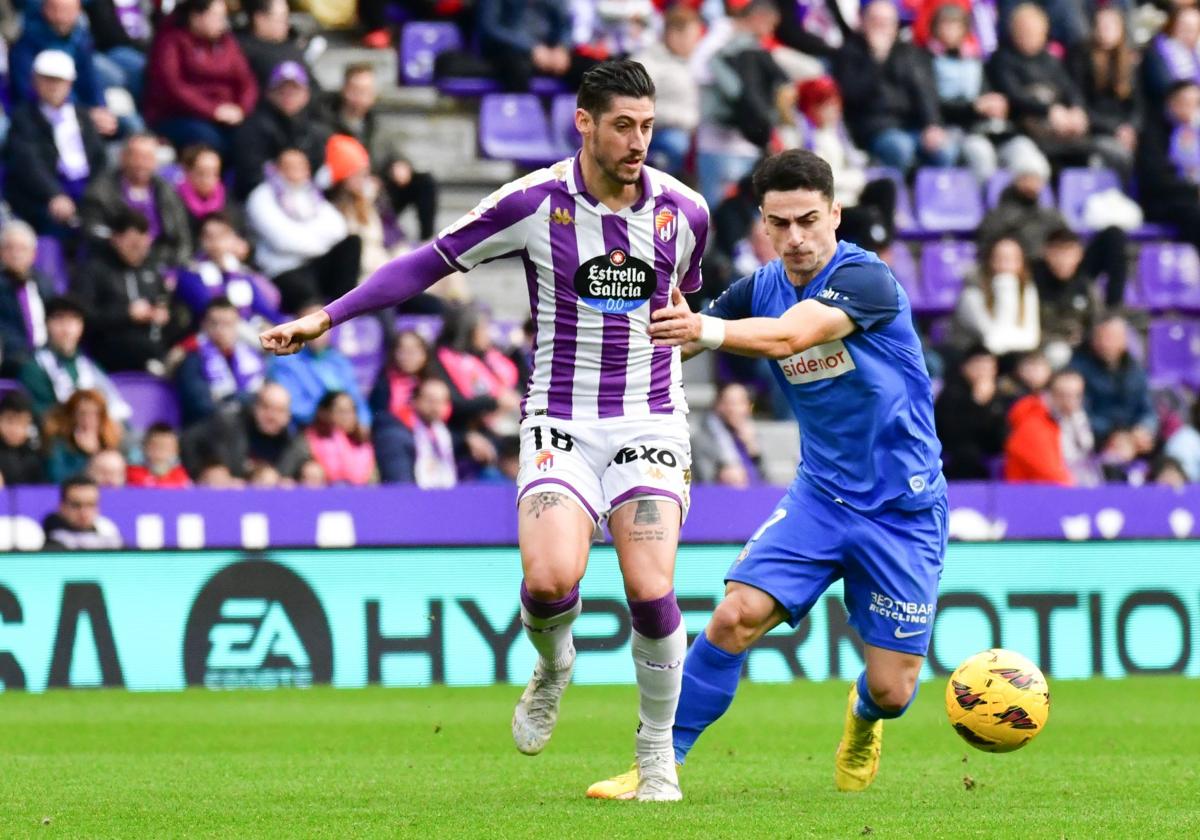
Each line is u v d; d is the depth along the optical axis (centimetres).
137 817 2044
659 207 2095
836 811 2061
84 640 3984
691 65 5628
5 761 2761
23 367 4453
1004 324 5312
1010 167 5962
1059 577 4394
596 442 2112
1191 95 6128
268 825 1953
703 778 2525
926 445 2192
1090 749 2984
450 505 4194
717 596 4231
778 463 5228
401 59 6016
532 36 5928
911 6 6500
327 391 4494
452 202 5881
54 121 4947
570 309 2102
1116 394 5275
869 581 2191
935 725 3416
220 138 5231
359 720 3431
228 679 4038
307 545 4091
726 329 1994
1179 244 6081
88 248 4741
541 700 2191
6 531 4019
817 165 2092
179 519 4066
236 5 5494
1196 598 4481
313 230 5022
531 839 1798
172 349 4738
